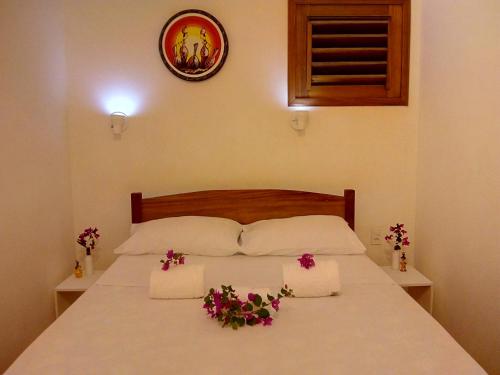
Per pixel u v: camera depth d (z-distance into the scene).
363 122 2.78
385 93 2.77
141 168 2.80
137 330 1.48
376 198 2.82
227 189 2.81
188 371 1.22
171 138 2.79
